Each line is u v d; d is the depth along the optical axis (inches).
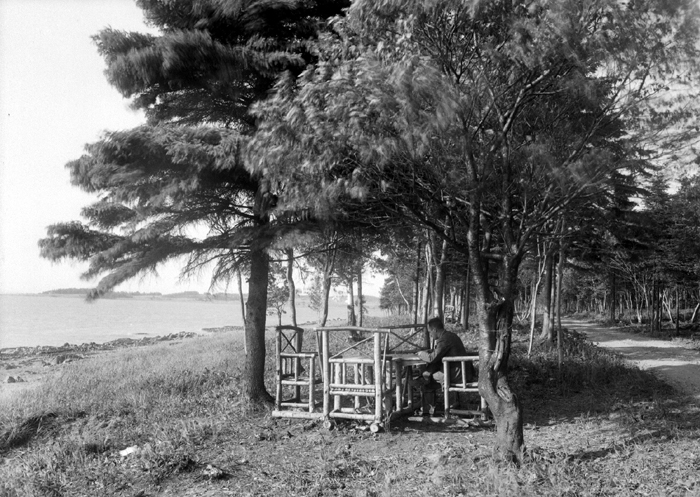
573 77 230.7
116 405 409.4
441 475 234.2
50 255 364.5
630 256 817.5
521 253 258.1
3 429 357.1
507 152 252.1
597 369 511.5
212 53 339.3
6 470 280.4
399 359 345.1
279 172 254.8
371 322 1434.5
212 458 281.9
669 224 891.4
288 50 364.8
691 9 219.1
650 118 230.4
